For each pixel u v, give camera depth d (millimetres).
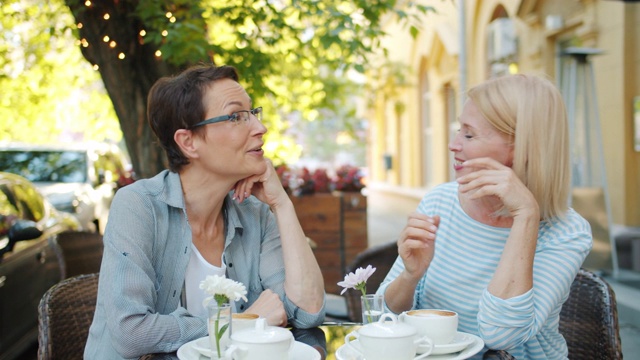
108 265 2520
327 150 43344
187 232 2682
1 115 11609
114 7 5449
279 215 2818
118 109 5660
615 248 7383
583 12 8008
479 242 2625
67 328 2838
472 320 2627
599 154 7473
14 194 6352
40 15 7492
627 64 7539
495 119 2465
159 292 2646
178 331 2438
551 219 2518
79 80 10195
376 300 2209
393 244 3637
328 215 7516
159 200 2660
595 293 2764
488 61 10305
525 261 2322
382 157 22016
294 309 2738
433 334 2174
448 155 14297
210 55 6078
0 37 8469
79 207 8984
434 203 2760
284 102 9891
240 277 2826
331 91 10250
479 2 10609
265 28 6738
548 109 2436
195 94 2617
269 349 1937
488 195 2486
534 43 8945
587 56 7602
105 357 2520
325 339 2545
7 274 5328
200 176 2695
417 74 16359
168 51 5270
